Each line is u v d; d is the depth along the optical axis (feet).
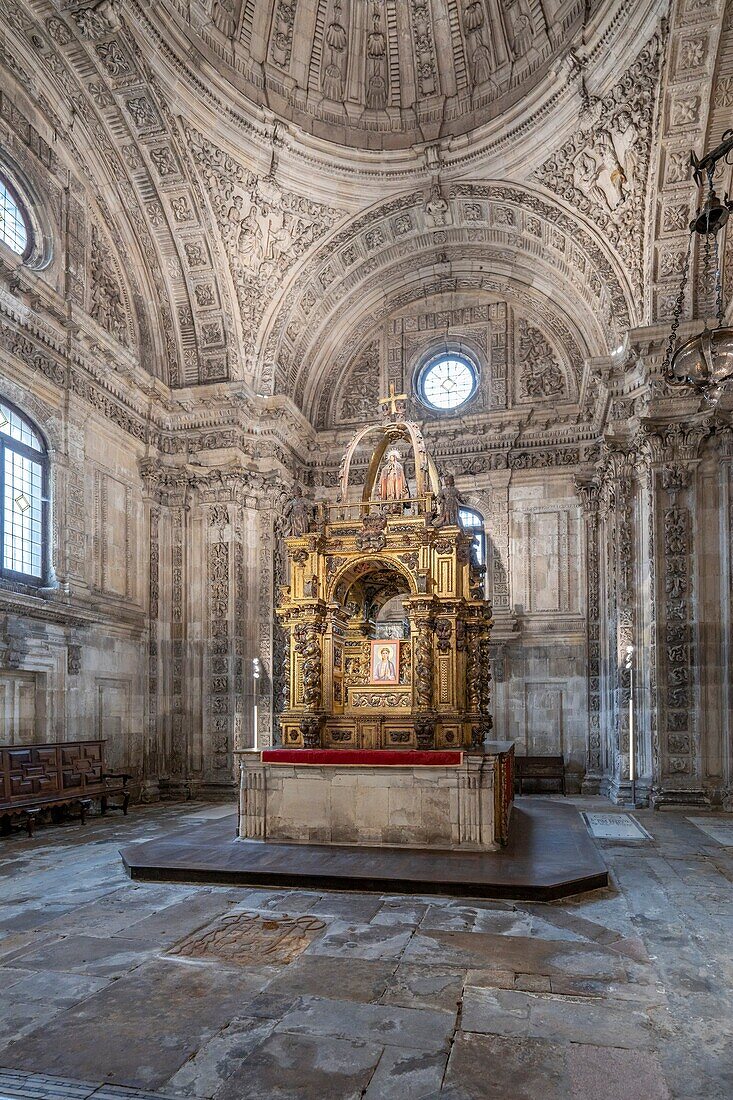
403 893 27.37
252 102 53.31
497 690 64.49
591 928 23.44
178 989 18.88
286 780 34.71
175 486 60.64
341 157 58.08
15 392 44.60
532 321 69.56
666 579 51.60
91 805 48.34
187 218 56.39
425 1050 15.80
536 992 18.67
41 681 45.34
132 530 56.85
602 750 61.31
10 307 43.96
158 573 59.00
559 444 66.33
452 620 36.60
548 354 68.80
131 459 57.36
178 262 58.75
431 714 35.35
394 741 36.45
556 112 52.08
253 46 54.29
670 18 42.65
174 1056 15.58
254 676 58.23
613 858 33.40
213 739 58.23
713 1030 16.70
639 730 53.78
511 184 58.29
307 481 71.26
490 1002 18.08
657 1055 15.62
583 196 56.18
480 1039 16.26
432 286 70.69
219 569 59.88
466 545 37.81
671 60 44.62
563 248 60.90
